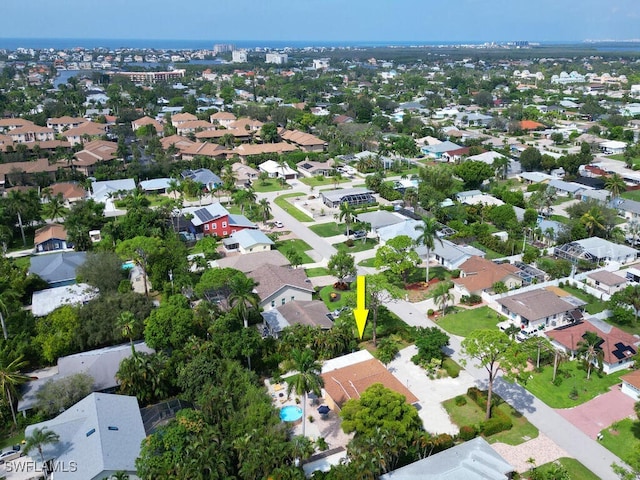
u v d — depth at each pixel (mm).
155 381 73250
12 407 70188
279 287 98875
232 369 73500
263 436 59062
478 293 104500
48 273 108000
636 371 76938
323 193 167125
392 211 153500
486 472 57781
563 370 81438
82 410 67500
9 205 134750
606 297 103812
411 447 61781
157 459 57750
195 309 90625
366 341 90250
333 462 62719
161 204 159875
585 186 172125
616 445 66062
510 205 143750
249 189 176875
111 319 84625
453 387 77812
